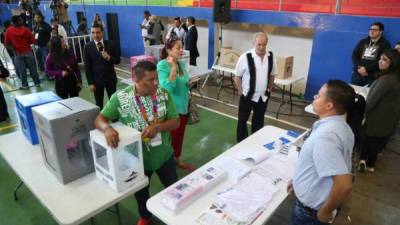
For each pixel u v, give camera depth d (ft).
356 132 5.13
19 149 6.60
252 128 10.68
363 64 13.12
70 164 5.32
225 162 6.05
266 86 9.94
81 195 5.09
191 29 19.90
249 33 19.71
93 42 11.61
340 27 14.48
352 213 8.13
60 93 12.49
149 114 5.67
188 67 13.85
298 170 4.49
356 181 9.59
